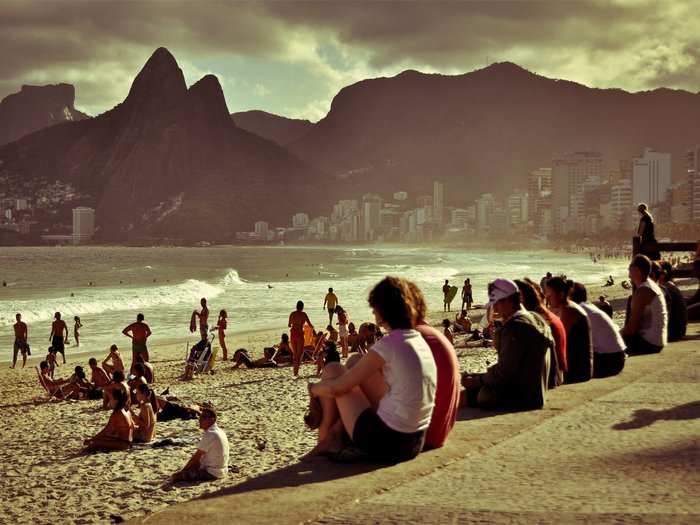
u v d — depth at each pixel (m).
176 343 33.06
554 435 5.11
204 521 3.55
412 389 4.55
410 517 3.39
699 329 12.60
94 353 30.39
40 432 13.69
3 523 6.91
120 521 6.29
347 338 22.84
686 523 3.11
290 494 3.96
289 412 12.76
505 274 100.56
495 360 16.00
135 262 195.00
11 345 34.41
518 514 3.35
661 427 5.18
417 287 4.79
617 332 7.88
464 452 4.75
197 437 11.61
